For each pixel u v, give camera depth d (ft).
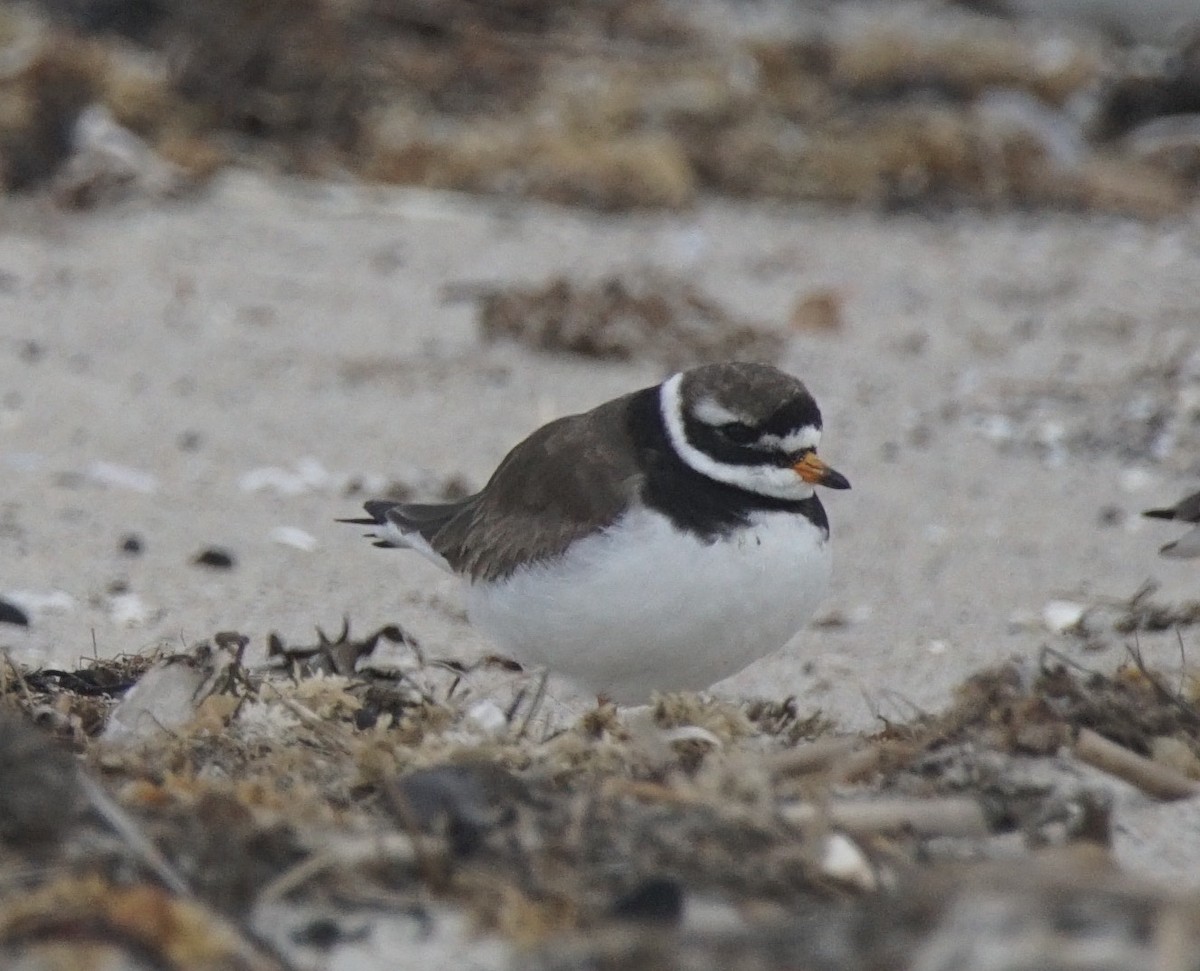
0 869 19.25
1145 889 17.58
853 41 76.54
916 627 34.94
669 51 72.38
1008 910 17.21
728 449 26.04
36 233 57.16
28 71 60.95
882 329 53.52
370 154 64.59
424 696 26.21
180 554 37.17
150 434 43.78
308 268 56.18
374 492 41.27
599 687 27.48
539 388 47.98
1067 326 53.93
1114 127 73.31
